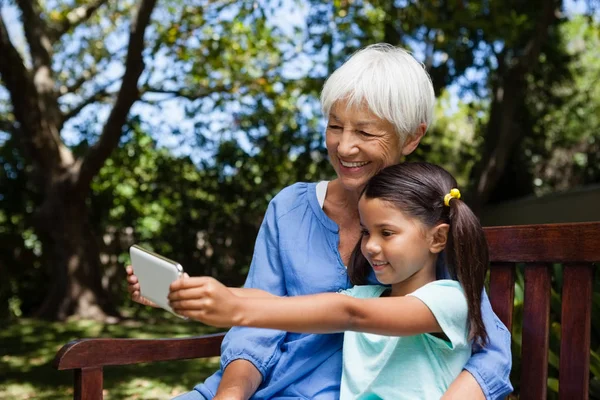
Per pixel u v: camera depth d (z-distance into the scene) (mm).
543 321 1441
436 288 1263
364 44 6684
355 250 1463
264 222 1610
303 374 1450
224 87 7430
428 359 1302
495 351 1315
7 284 7676
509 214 8641
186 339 1527
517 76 7406
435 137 10266
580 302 1384
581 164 10273
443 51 7426
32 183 7754
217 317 999
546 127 9555
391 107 1406
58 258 6793
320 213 1545
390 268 1306
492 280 1538
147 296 1078
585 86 11133
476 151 9453
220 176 8078
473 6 5992
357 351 1382
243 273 8273
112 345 1410
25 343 5172
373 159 1442
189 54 7223
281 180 8125
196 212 8188
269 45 7152
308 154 7785
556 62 8781
